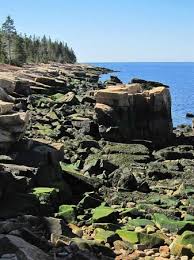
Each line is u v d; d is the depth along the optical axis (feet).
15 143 72.90
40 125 118.62
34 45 631.56
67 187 67.82
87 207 62.34
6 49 458.91
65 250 41.57
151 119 118.42
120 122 114.52
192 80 536.83
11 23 469.98
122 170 80.33
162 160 94.73
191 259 46.98
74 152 93.50
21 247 36.19
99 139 111.24
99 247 46.01
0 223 44.52
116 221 58.23
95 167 80.89
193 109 224.33
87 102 158.30
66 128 114.11
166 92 119.55
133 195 70.18
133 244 50.14
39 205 56.49
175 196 69.92
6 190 55.62
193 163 92.17
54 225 49.01
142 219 58.54
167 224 55.93
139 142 111.86
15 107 135.44
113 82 286.25
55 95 179.73
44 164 69.21
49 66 501.97
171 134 119.85
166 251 48.73
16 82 168.96
